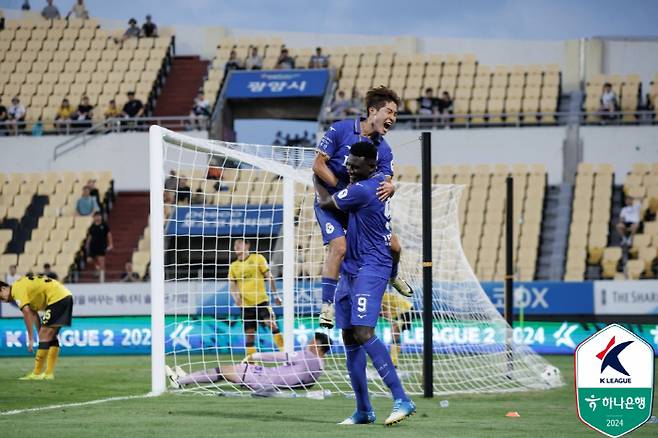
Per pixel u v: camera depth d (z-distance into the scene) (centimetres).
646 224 4359
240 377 2073
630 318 3734
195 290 3575
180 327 3516
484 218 4566
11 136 5219
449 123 4978
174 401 1948
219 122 5422
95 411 1738
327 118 5144
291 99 5678
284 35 5938
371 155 1466
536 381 2459
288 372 2078
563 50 5638
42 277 2634
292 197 2383
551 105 5191
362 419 1520
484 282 3844
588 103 5134
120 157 5150
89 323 3831
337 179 1558
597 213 4494
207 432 1391
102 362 3356
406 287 1570
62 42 5809
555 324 3725
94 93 5553
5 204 4862
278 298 2805
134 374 2800
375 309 1469
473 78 5372
